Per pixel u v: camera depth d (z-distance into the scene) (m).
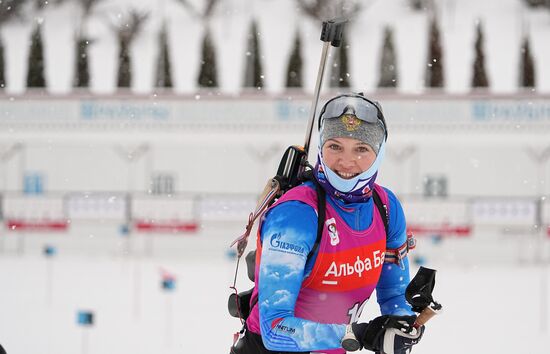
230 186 51.19
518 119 50.34
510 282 39.09
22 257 47.62
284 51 90.88
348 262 8.72
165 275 24.67
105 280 38.41
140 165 51.53
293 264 8.33
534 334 26.56
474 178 49.78
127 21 92.50
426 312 8.35
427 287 8.37
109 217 49.06
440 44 62.97
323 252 8.56
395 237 9.59
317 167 8.86
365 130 8.48
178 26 96.94
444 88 62.72
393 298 9.91
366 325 8.33
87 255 48.56
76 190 51.84
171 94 52.41
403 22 96.94
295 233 8.39
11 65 81.56
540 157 49.16
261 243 8.87
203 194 51.09
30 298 33.06
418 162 50.03
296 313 8.87
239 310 9.77
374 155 8.59
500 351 24.08
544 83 79.69
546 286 37.97
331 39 9.56
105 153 51.72
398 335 8.23
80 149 51.84
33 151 52.00
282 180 9.34
